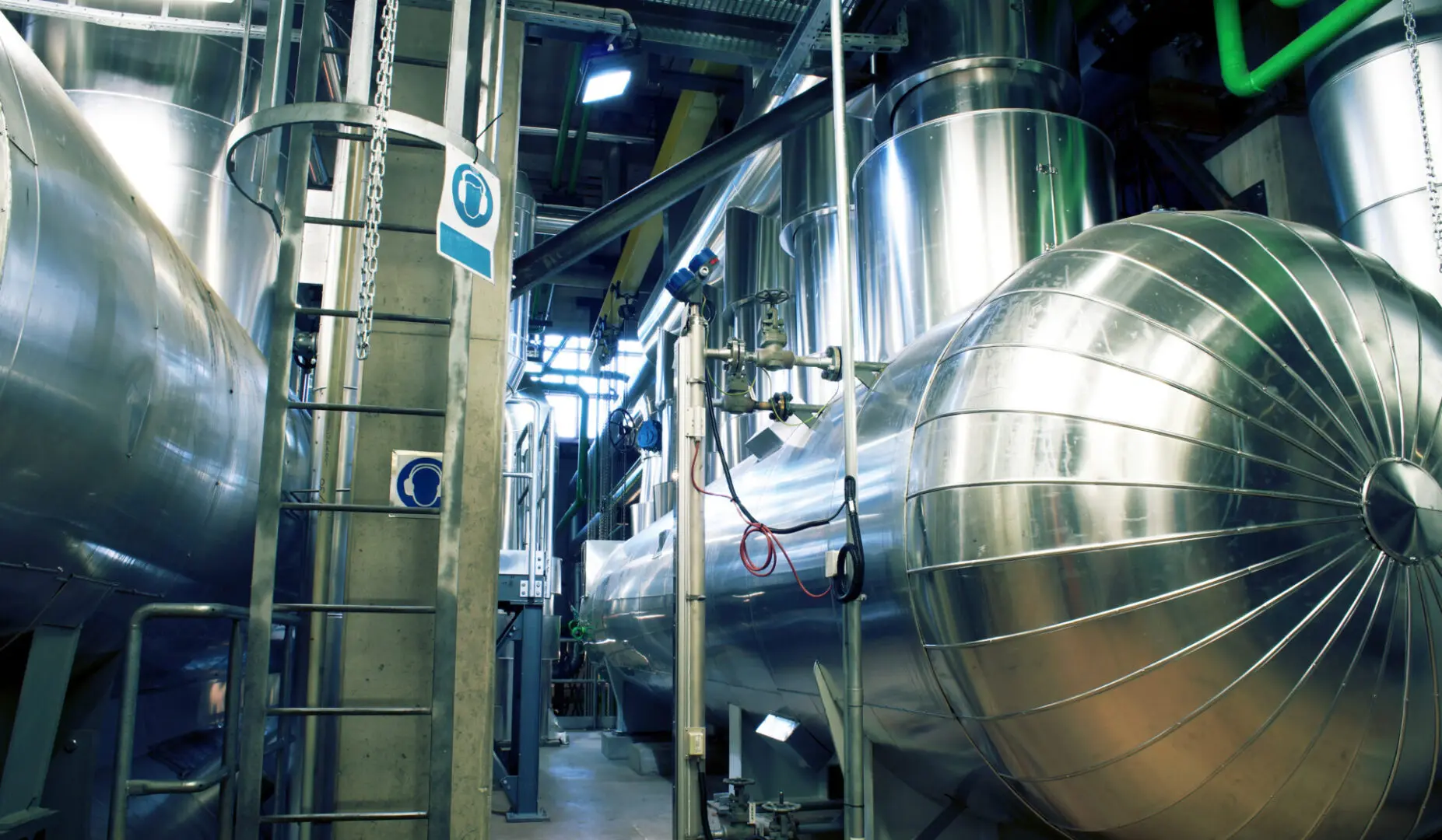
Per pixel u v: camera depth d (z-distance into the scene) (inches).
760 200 306.7
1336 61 161.5
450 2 155.3
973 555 106.3
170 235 130.1
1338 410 100.7
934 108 191.0
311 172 231.5
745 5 196.4
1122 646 99.4
